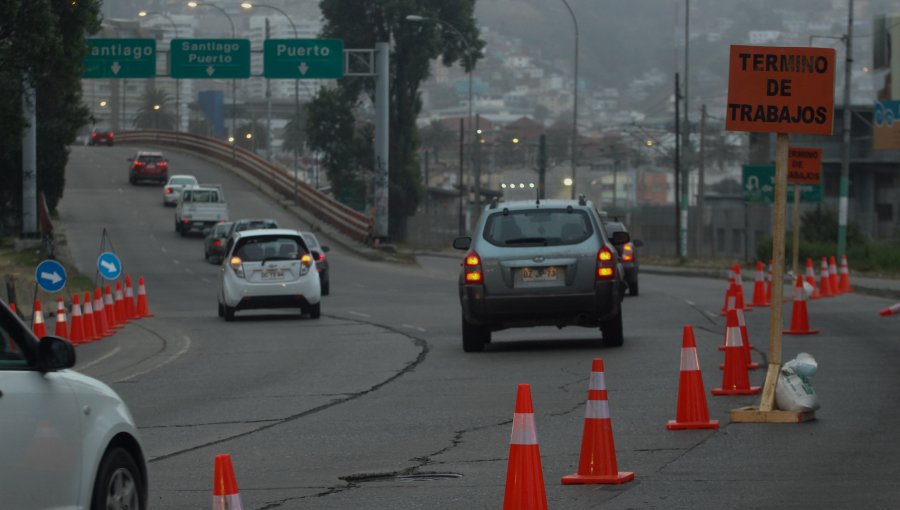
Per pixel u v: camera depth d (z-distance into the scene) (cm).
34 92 6900
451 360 3784
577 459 2186
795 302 4375
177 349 4528
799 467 2050
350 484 2039
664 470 2052
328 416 2788
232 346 4553
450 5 16550
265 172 17025
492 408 2814
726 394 2883
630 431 2442
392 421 2683
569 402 2855
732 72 2433
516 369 3494
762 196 8850
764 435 2353
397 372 3547
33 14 5897
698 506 1778
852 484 1906
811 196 7925
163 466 2244
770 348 2525
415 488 1984
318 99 17112
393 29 16662
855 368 3369
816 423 2478
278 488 2014
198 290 8125
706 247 14750
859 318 5038
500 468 2131
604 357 3706
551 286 3744
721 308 5712
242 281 5566
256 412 2886
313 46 11612
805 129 2431
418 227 16950
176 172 18438
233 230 9350
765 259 10681
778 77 2433
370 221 12038
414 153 17325
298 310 6456
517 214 3834
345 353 4134
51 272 4750
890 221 15850
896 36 15275
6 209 11438
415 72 16638
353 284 8656
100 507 1437
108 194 16125
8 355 1375
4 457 1277
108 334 5272
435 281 8962
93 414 1455
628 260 6544
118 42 11506
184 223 12475
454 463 2191
